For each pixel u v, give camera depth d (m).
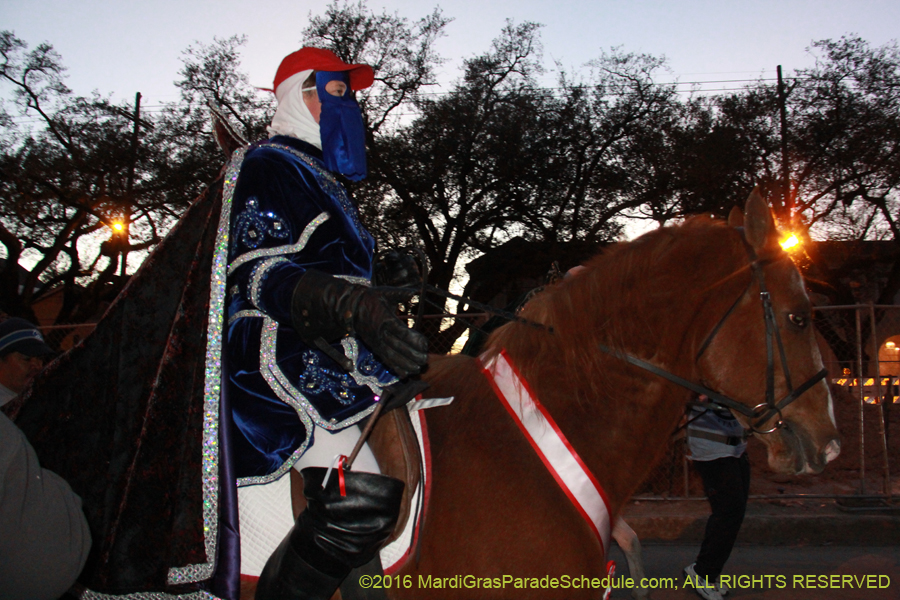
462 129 19.03
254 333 1.81
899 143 19.06
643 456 2.13
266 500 1.82
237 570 1.67
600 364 2.08
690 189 18.77
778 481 7.85
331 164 1.99
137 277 1.87
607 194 19.50
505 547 1.86
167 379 1.73
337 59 2.09
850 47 19.78
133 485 1.72
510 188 19.62
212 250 1.76
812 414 2.10
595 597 1.98
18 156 19.42
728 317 2.12
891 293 20.42
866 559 5.50
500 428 2.00
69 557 1.60
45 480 1.60
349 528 1.68
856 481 7.73
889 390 9.30
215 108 2.02
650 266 2.13
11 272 20.23
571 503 1.95
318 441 1.78
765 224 2.12
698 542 6.02
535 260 19.50
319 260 1.83
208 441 1.65
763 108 19.72
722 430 4.33
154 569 1.69
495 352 2.19
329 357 1.79
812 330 2.15
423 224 19.69
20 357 3.19
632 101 19.50
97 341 1.91
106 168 19.36
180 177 18.53
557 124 19.34
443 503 1.90
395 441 1.85
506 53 19.75
